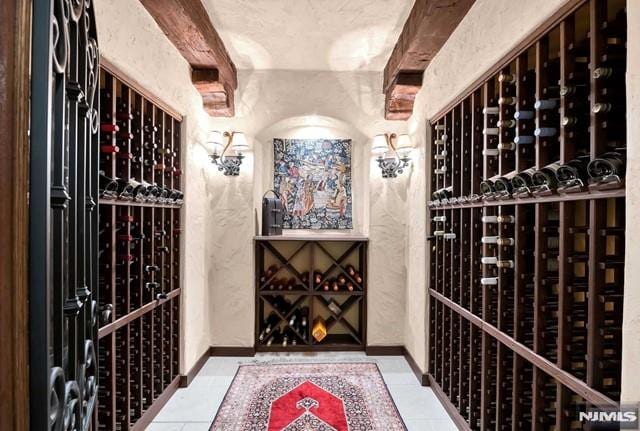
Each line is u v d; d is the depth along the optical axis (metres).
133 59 1.63
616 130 1.04
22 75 0.45
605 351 1.08
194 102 2.41
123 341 1.62
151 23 1.81
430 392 2.23
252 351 2.82
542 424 1.20
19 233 0.45
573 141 1.05
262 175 3.15
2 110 0.44
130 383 1.72
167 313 2.12
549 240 1.44
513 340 1.33
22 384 0.46
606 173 0.89
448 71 1.96
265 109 2.82
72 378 0.64
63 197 0.57
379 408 2.04
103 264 1.49
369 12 2.04
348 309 3.01
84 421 0.71
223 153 2.76
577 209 1.38
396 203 2.88
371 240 2.87
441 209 2.12
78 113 0.71
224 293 2.83
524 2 1.25
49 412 0.49
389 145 2.82
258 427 1.85
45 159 0.48
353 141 3.18
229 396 2.17
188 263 2.31
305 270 3.14
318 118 2.89
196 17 1.87
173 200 2.11
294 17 2.09
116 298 1.58
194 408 2.03
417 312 2.48
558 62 1.21
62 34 0.57
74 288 0.65
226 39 2.35
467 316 1.73
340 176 3.20
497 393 1.45
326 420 1.92
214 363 2.67
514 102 1.36
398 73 2.38
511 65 1.47
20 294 0.46
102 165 1.46
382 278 2.88
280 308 3.05
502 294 1.43
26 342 0.47
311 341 2.92
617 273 1.02
